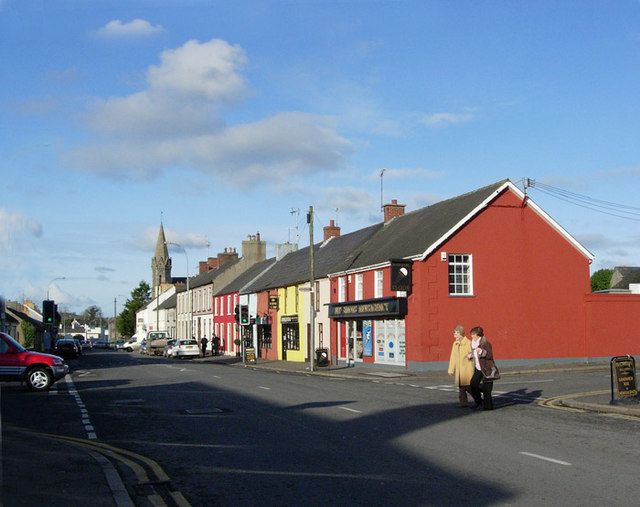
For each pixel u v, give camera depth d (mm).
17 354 22875
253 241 71938
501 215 32656
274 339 50875
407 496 7863
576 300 33500
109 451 11328
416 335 31250
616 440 11352
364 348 36094
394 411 15648
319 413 15539
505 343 32062
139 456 10836
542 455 10078
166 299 108000
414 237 34344
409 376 28844
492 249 32344
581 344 33312
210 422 14516
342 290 39188
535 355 32438
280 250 59969
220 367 39688
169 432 13297
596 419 14047
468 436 11891
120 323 145000
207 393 21203
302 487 8445
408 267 31531
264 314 53438
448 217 33531
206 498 8070
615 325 33875
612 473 8820
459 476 8805
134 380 27781
